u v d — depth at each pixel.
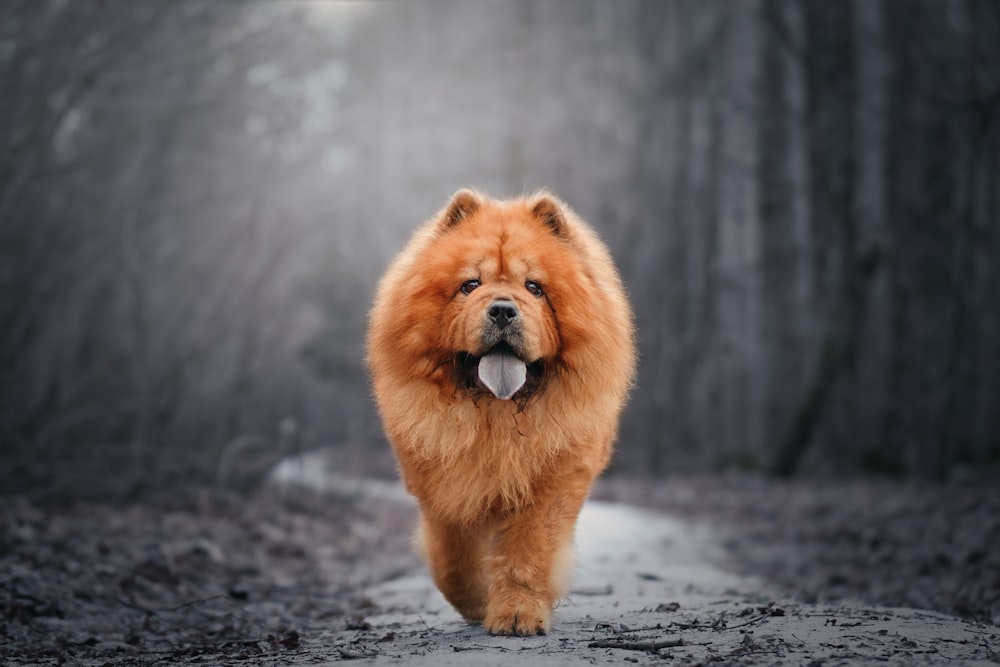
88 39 17.30
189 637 6.34
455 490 5.29
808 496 17.70
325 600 8.02
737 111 33.31
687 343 31.61
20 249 19.00
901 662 3.96
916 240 27.67
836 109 28.08
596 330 5.38
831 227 26.33
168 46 19.14
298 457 17.02
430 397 5.24
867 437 27.20
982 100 24.83
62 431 17.03
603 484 22.88
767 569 9.87
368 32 30.20
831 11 29.81
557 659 4.25
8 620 6.21
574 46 35.38
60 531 9.31
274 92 23.66
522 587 5.17
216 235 23.73
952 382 24.83
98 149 21.27
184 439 20.80
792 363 31.30
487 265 5.31
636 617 5.70
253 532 10.96
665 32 35.06
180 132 22.88
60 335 20.09
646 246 33.31
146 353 18.80
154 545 9.30
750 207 32.59
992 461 26.45
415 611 6.98
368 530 12.76
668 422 30.38
